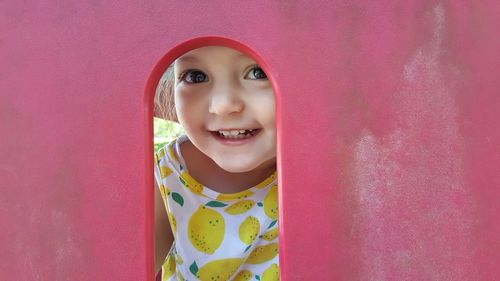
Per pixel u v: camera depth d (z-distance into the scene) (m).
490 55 0.50
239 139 0.71
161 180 0.94
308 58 0.50
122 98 0.50
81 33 0.51
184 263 0.92
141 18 0.50
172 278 0.97
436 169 0.50
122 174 0.50
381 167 0.49
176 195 0.93
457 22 0.50
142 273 0.50
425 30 0.50
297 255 0.49
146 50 0.50
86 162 0.50
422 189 0.49
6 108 0.51
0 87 0.51
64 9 0.51
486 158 0.50
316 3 0.50
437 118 0.50
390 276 0.49
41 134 0.51
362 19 0.50
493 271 0.49
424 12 0.50
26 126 0.51
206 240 0.92
